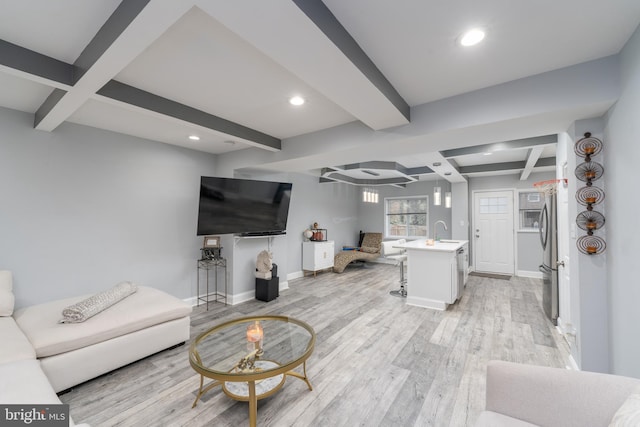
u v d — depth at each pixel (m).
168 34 1.59
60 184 2.98
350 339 3.02
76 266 3.08
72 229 3.06
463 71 2.00
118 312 2.47
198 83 2.19
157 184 3.78
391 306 4.11
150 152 3.71
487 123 2.23
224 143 3.87
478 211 6.66
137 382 2.23
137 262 3.58
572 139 2.23
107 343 2.26
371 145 2.93
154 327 2.58
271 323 2.62
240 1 1.15
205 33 1.58
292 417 1.85
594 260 2.02
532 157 4.14
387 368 2.44
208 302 4.32
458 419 1.83
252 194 4.23
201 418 1.85
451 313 3.81
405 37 1.62
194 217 4.20
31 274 2.79
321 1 1.34
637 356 1.59
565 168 2.91
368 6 1.37
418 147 3.02
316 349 2.79
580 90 1.89
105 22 1.51
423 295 4.09
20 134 2.74
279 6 1.18
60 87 1.92
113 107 2.65
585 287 2.04
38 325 2.21
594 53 1.78
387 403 1.99
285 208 4.76
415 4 1.35
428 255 4.06
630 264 1.65
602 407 1.08
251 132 3.25
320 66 1.66
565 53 1.78
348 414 1.88
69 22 1.51
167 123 3.09
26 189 2.77
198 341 2.20
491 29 1.55
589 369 2.01
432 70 1.98
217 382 2.07
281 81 2.16
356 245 8.32
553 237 3.38
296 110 2.72
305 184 6.36
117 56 1.55
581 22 1.49
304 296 4.64
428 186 7.47
